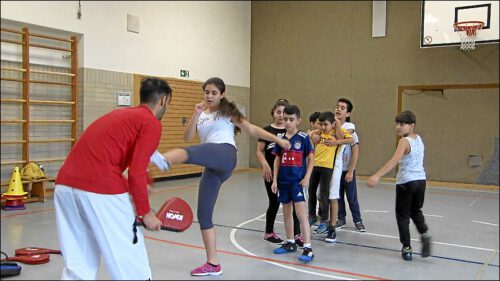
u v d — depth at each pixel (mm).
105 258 2236
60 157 6160
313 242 3859
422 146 3342
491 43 7152
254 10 9695
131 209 2322
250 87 9789
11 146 5621
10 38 5527
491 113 7445
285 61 9367
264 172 3576
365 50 8516
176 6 7723
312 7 9023
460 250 3668
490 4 7055
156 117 2480
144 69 7141
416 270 3133
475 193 7027
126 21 6820
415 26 8031
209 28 8500
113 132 2250
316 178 4172
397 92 8234
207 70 8469
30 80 5609
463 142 7684
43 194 5496
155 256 3391
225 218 4812
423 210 5480
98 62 6430
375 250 3635
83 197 2201
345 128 4113
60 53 6094
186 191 6652
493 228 4504
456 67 7699
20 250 3301
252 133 2816
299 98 9242
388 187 7418
